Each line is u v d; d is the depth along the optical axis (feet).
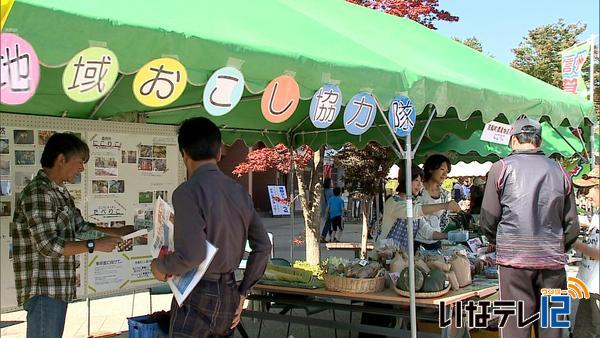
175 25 8.28
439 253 15.61
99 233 13.24
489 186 13.07
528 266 12.46
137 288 16.06
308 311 16.33
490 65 19.24
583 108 19.33
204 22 9.36
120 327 19.97
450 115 21.66
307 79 9.85
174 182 17.11
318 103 10.03
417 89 12.00
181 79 8.14
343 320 20.93
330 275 14.47
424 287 13.46
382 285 14.33
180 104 17.10
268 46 9.28
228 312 9.25
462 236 19.12
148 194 16.44
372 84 11.03
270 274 15.84
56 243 10.41
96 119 15.65
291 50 9.67
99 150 15.35
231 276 9.39
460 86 13.17
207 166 9.22
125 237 11.50
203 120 9.46
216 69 8.53
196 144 9.20
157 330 12.01
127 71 7.56
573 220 12.80
